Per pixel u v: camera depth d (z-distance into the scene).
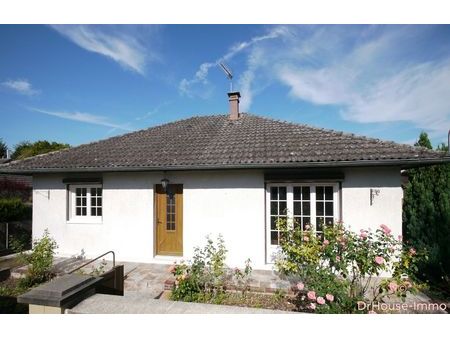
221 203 7.77
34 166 8.98
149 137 10.52
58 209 9.15
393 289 3.92
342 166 6.63
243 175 7.65
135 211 8.46
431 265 6.46
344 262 4.20
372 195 6.82
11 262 8.55
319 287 4.02
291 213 7.34
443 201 6.64
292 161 6.80
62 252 8.98
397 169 6.71
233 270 7.11
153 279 6.75
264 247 7.39
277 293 5.48
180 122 12.28
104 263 7.05
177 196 8.31
